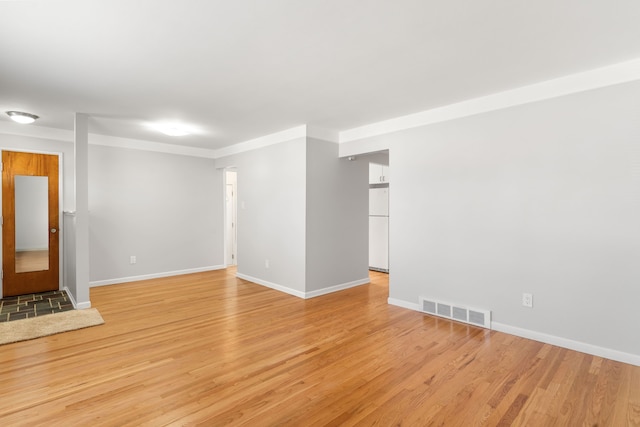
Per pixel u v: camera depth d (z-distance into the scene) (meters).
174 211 5.95
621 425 1.87
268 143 5.11
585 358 2.68
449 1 1.80
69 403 2.05
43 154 4.72
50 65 2.62
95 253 5.12
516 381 2.33
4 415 1.93
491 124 3.31
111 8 1.85
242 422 1.89
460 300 3.57
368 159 5.43
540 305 3.03
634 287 2.57
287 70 2.72
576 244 2.84
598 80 2.71
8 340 2.99
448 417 1.94
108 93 3.25
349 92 3.24
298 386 2.27
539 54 2.45
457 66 2.66
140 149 5.55
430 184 3.81
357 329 3.34
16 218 4.56
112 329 3.32
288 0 1.79
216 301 4.34
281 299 4.45
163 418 1.92
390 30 2.11
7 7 1.83
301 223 4.55
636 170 2.56
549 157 2.97
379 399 2.12
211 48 2.35
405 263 4.07
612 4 1.83
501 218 3.26
